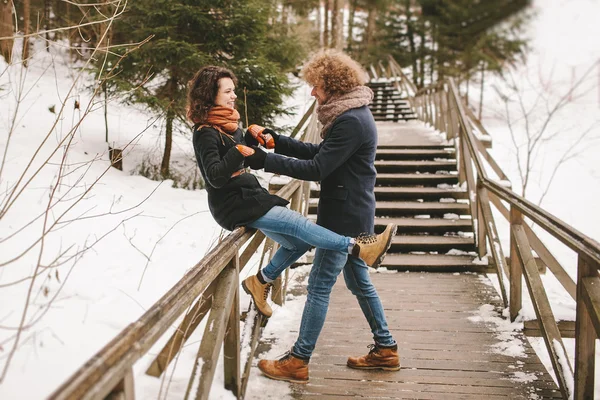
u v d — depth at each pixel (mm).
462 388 2650
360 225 2576
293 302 3920
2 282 3014
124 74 7121
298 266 4816
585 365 2346
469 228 5539
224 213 2369
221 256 2070
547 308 2955
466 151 5777
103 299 3156
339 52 2568
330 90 2506
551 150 12945
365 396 2559
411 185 6621
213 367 1980
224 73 2293
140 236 4641
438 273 4805
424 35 18984
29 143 6023
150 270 3926
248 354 2613
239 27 7309
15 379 2059
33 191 4629
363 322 3549
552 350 2729
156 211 5578
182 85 7422
